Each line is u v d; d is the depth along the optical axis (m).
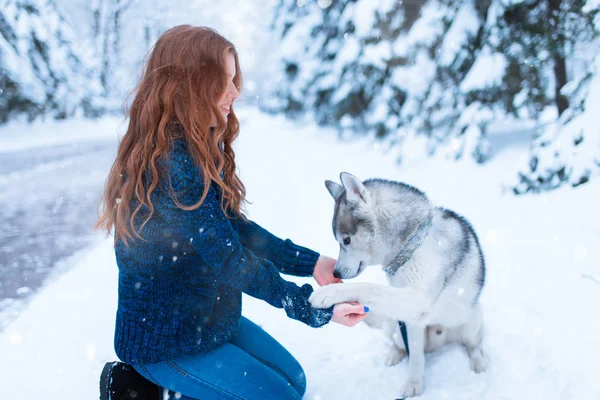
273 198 5.91
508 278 2.94
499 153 6.44
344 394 2.20
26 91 16.25
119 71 21.95
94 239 5.04
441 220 2.23
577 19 5.19
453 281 2.17
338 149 9.61
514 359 2.20
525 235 3.58
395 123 8.80
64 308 3.22
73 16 21.05
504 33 6.35
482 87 6.39
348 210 2.32
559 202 4.08
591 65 4.68
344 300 1.88
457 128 6.61
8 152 12.15
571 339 2.19
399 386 2.22
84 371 2.45
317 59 12.09
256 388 1.77
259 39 16.19
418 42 8.18
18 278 3.95
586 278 2.70
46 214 6.12
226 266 1.68
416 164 6.97
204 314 1.78
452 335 2.47
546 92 6.12
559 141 4.53
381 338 2.68
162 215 1.65
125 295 1.72
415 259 2.09
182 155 1.66
